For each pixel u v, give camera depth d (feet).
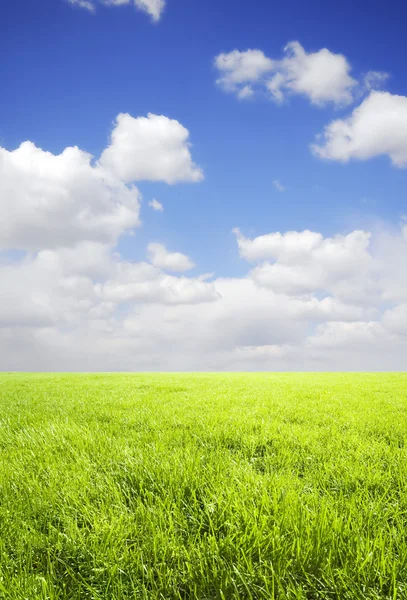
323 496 11.97
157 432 21.40
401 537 9.66
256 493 11.77
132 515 10.77
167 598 7.98
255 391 46.32
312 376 90.38
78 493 12.21
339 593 7.68
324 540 9.05
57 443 19.15
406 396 42.06
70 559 9.32
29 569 8.74
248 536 9.32
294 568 8.46
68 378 79.71
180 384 57.52
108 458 15.87
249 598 7.54
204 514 10.75
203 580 8.14
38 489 12.63
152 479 12.86
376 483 13.65
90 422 25.57
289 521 9.87
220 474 13.33
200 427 23.02
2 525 10.34
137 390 48.67
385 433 22.21
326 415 28.25
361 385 57.41
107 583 8.30
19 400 38.19
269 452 18.33
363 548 8.81
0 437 20.98
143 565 8.49
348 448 18.99
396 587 7.84
